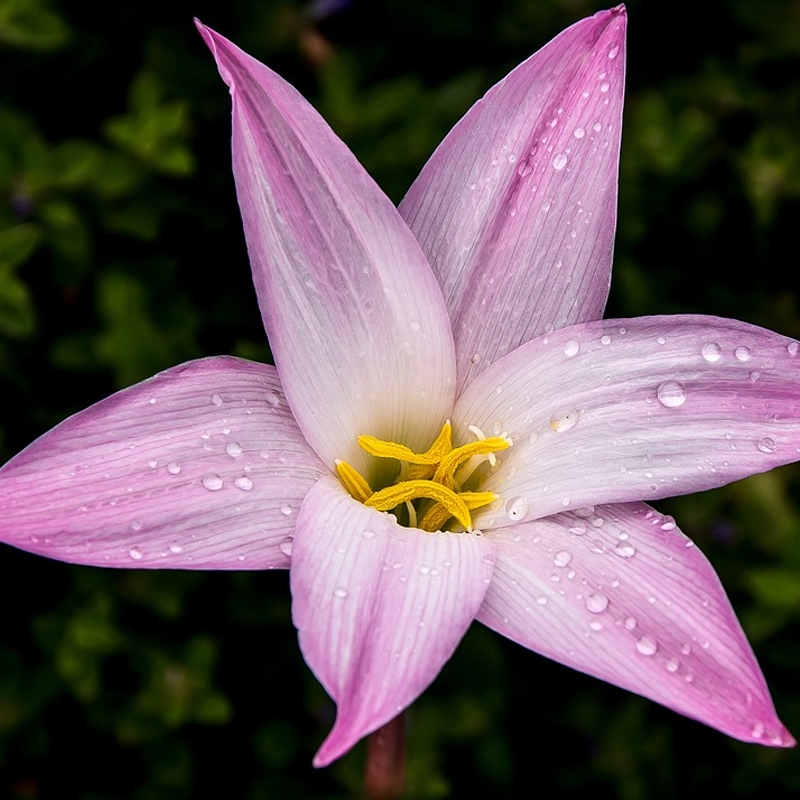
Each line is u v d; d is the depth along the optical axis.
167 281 0.35
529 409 0.30
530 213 0.30
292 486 0.29
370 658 0.27
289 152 0.29
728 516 0.36
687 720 0.36
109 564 0.28
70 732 0.35
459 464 0.30
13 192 0.34
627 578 0.28
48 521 0.28
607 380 0.29
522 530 0.29
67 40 0.35
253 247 0.28
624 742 0.35
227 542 0.28
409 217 0.30
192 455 0.29
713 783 0.36
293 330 0.29
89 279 0.35
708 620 0.28
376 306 0.29
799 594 0.34
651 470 0.29
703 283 0.37
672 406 0.29
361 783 0.35
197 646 0.34
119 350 0.34
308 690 0.35
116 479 0.28
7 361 0.34
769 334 0.29
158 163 0.34
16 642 0.35
